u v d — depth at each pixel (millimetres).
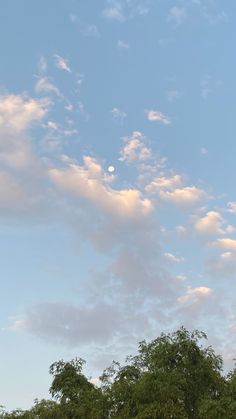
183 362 39531
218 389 39219
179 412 36562
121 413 38188
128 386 39875
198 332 40969
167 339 41281
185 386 38281
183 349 39781
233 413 36094
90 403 41500
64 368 45312
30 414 47500
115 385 40312
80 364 45812
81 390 44031
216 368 40438
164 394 37156
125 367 42969
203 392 38844
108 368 43844
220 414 36000
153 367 39656
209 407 36281
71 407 42688
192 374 39219
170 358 39750
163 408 36281
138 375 42344
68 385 44188
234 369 41344
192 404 38469
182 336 40500
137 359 43094
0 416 48344
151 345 42000
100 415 40062
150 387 37906
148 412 36438
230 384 39188
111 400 40031
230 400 37062
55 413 45031
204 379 39250
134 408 38188
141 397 38188
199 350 40000
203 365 39344
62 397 43875
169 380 38031
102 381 43594
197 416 38094
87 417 41281
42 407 46500
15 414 48375
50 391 44844
